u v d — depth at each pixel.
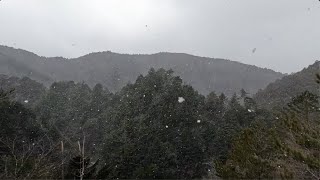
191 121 50.84
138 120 49.19
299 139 8.90
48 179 10.23
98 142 57.47
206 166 47.12
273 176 13.42
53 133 36.19
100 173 11.36
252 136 14.74
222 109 61.00
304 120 10.23
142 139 45.41
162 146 44.34
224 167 15.98
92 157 47.62
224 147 45.00
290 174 10.70
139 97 53.84
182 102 52.69
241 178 14.66
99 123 60.19
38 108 72.00
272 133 11.02
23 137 33.56
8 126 32.53
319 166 8.38
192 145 47.66
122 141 45.09
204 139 49.28
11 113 35.00
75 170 10.16
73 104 71.31
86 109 69.69
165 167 43.81
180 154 47.25
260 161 13.93
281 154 9.92
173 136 48.16
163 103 51.72
